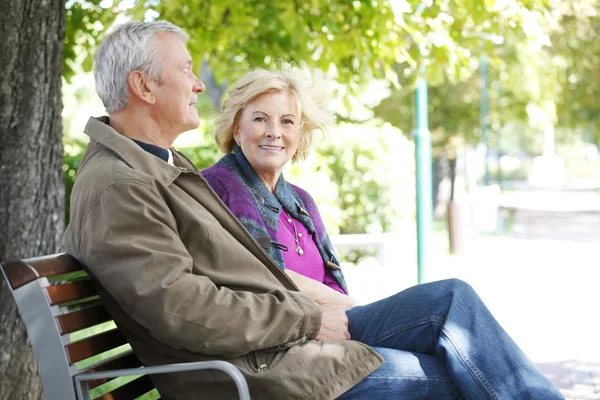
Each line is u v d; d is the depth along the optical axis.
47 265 3.62
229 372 3.47
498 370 3.94
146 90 4.27
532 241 25.05
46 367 3.54
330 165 19.97
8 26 6.14
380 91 29.05
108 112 4.38
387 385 3.99
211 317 3.73
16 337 6.08
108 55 4.27
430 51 10.21
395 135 20.73
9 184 6.15
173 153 4.57
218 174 5.06
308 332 4.03
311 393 3.88
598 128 40.38
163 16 10.55
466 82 31.28
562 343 9.85
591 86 33.09
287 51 11.33
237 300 3.84
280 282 4.28
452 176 37.25
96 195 3.79
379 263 18.09
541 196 55.69
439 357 4.07
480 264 18.42
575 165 93.69
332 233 17.38
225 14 10.90
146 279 3.67
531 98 30.64
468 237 20.00
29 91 6.20
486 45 11.03
